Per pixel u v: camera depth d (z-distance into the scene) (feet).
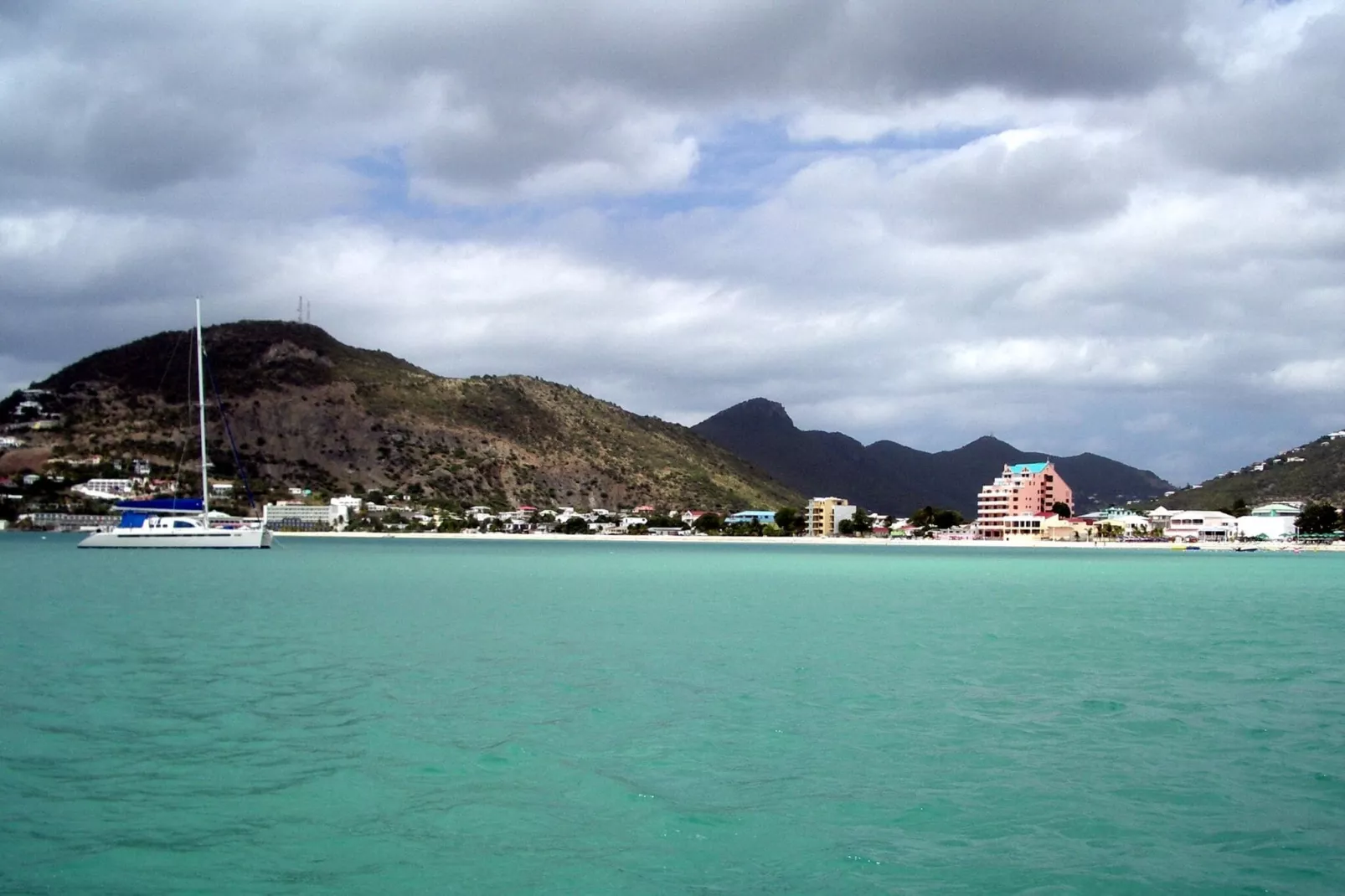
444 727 101.09
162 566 398.62
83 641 164.76
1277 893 60.08
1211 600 280.51
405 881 62.03
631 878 62.54
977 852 67.05
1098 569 518.37
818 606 247.91
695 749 92.68
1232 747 94.58
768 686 125.18
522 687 123.65
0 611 211.20
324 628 185.47
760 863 65.05
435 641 167.12
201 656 148.56
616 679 129.49
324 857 65.82
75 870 63.26
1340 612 238.89
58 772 84.43
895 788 80.89
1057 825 72.28
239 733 98.32
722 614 223.51
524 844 68.28
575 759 89.20
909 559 639.35
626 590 303.27
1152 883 61.72
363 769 85.71
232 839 69.05
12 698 114.01
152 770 85.30
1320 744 95.76
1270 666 145.18
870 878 62.59
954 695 119.85
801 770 85.97
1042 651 160.15
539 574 402.11
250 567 407.64
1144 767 87.40
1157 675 135.95
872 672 136.46
